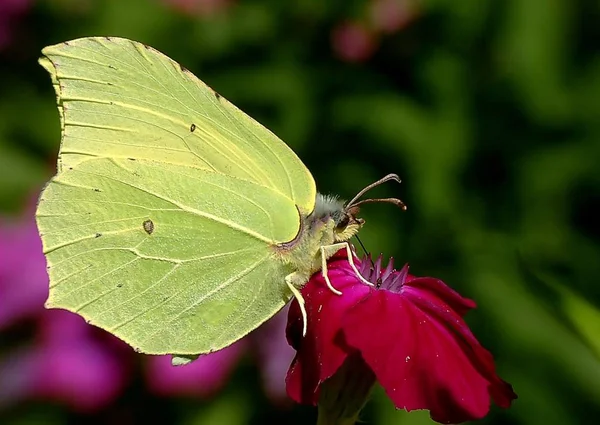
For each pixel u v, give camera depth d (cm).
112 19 30
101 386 24
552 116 29
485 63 29
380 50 30
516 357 26
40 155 29
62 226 20
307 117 29
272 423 26
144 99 21
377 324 20
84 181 20
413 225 28
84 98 21
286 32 30
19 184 28
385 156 29
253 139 21
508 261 28
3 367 24
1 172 28
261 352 25
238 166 21
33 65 30
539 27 29
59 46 20
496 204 29
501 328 27
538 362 26
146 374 25
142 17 30
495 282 27
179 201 21
